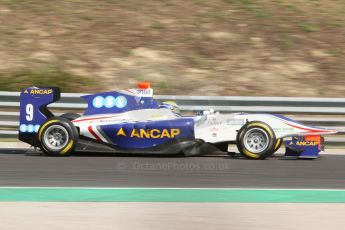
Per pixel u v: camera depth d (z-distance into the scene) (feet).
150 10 198.80
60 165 104.63
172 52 179.52
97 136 113.70
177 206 74.79
